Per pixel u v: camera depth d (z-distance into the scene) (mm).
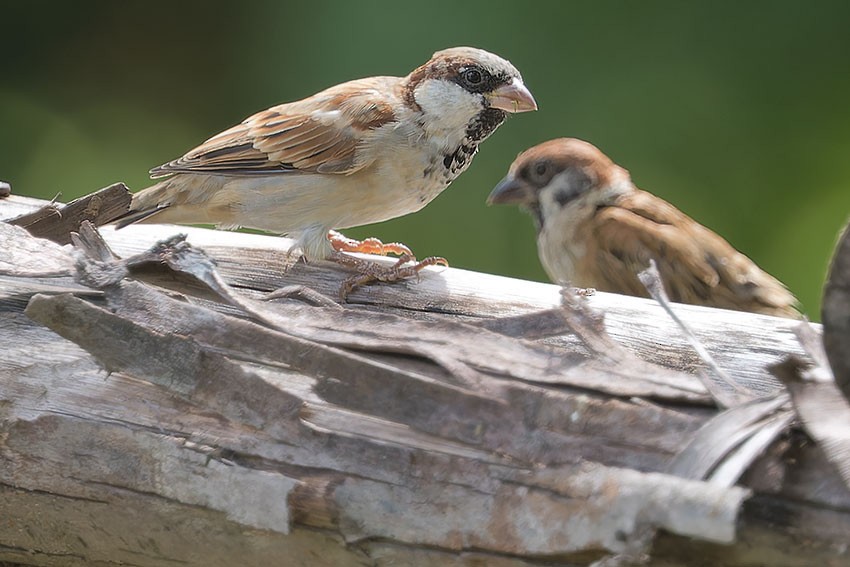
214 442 4949
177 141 17844
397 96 8516
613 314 6125
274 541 4945
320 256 6891
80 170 17453
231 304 5430
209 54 18094
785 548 4246
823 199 16344
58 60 18328
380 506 4742
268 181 8336
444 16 16500
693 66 16734
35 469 5227
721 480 4172
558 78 16531
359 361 4816
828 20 16844
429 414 4730
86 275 5340
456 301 6508
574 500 4371
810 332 5129
